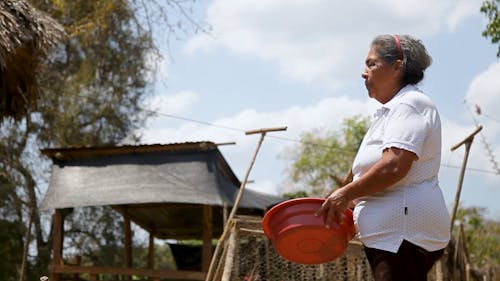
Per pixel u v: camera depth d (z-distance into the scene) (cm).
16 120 920
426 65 341
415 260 316
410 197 319
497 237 1752
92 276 1195
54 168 1229
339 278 786
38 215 1900
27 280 1855
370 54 343
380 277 317
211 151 1191
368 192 314
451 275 897
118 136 1998
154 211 1444
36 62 855
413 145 313
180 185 1173
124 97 1989
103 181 1195
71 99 1925
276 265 838
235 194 1218
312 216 348
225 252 734
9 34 794
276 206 355
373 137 330
